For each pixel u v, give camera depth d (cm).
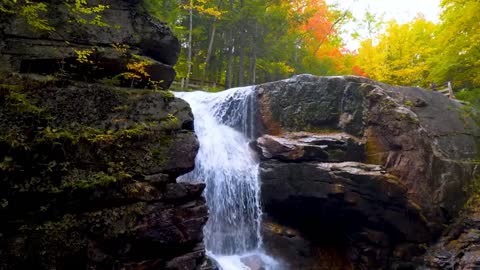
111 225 551
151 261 579
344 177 1081
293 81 1401
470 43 1395
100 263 537
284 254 1113
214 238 1063
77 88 587
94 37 659
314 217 1178
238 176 1188
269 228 1152
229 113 1465
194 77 2606
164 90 741
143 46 723
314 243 1189
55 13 627
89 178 547
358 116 1304
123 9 706
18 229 495
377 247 1120
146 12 741
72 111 573
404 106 1332
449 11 1437
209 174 1141
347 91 1338
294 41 2739
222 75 2903
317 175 1104
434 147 1248
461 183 1195
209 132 1320
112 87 628
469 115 1453
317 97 1357
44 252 505
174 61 788
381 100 1280
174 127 655
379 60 2395
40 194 511
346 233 1173
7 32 580
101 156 569
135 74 699
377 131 1266
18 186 497
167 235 596
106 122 598
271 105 1392
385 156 1226
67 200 530
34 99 545
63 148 539
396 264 1096
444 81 1792
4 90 520
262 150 1228
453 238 1091
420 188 1145
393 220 1098
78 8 598
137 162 598
